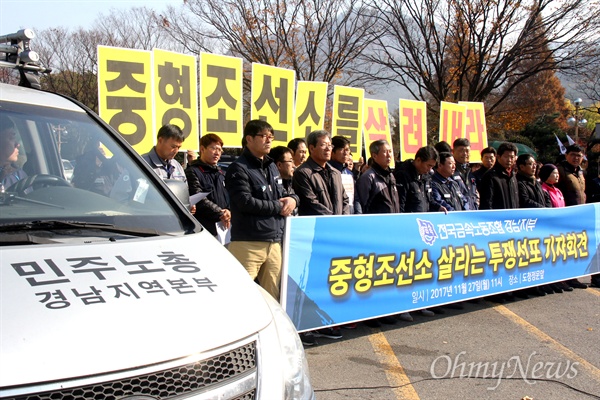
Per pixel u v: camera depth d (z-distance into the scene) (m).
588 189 8.89
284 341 2.30
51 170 2.93
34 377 1.61
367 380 4.28
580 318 6.11
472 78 19.81
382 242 5.32
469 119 9.80
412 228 5.57
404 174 6.29
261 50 19.45
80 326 1.78
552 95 32.28
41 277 1.97
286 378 2.16
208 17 19.61
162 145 5.48
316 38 19.42
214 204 5.58
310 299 4.85
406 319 5.82
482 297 6.64
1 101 2.97
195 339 1.87
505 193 6.88
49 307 1.82
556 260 7.09
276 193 4.85
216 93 6.81
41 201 2.65
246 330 2.04
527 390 4.18
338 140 6.16
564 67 18.56
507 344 5.18
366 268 5.20
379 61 20.00
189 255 2.39
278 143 7.50
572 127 34.34
